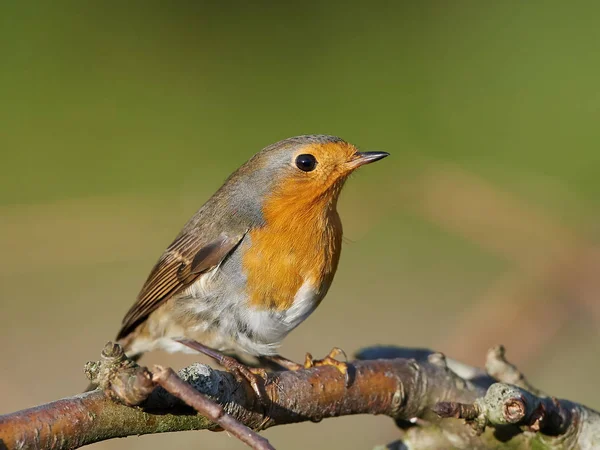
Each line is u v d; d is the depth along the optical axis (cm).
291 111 1717
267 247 758
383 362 673
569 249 984
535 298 922
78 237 1233
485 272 1397
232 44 1800
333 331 1301
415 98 1692
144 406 523
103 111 1686
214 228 784
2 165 1579
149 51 1778
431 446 671
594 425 638
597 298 928
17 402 1100
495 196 1149
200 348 798
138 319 841
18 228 1223
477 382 721
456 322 1277
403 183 1180
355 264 1442
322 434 1073
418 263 1435
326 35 1803
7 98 1664
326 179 764
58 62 1730
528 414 605
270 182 771
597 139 1549
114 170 1575
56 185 1536
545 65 1695
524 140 1570
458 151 1573
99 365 492
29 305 1334
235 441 996
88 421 517
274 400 614
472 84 1698
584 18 1728
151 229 1274
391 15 1809
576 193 1440
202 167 1617
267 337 774
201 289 780
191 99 1730
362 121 1673
